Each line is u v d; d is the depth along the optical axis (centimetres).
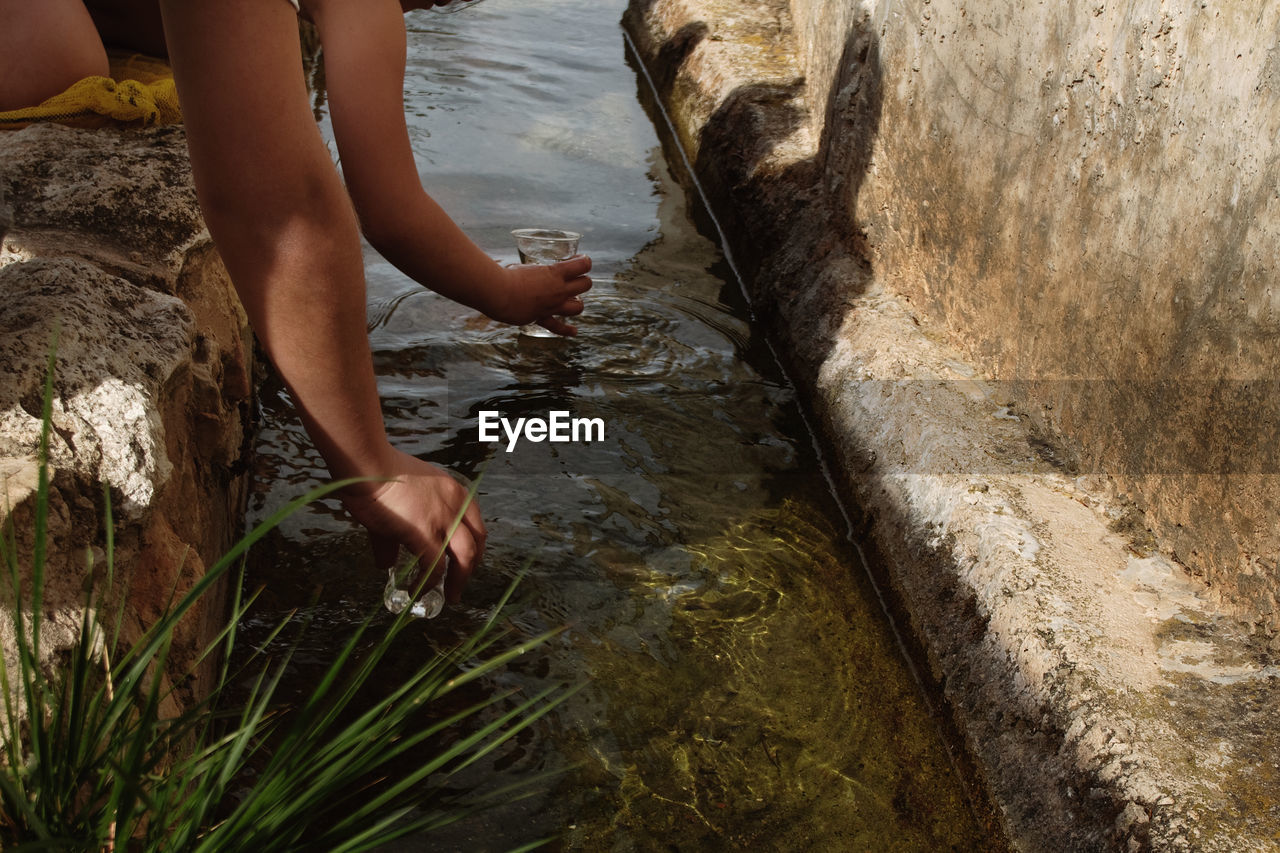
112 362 170
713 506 278
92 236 228
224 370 252
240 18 124
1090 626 202
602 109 569
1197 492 208
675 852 182
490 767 192
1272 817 163
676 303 384
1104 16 231
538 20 712
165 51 307
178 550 184
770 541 268
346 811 179
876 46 361
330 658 212
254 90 126
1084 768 181
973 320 299
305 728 134
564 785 191
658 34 631
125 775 107
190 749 169
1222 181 196
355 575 237
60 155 252
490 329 348
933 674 228
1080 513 235
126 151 261
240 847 123
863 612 251
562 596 238
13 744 112
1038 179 261
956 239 306
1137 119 221
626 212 456
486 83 584
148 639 142
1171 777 171
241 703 198
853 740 213
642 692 215
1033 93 262
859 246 368
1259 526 192
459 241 209
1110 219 232
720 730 209
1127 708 184
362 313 145
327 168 134
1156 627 201
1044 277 261
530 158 494
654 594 243
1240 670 190
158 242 235
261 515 254
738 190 441
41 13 268
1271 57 183
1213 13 197
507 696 208
